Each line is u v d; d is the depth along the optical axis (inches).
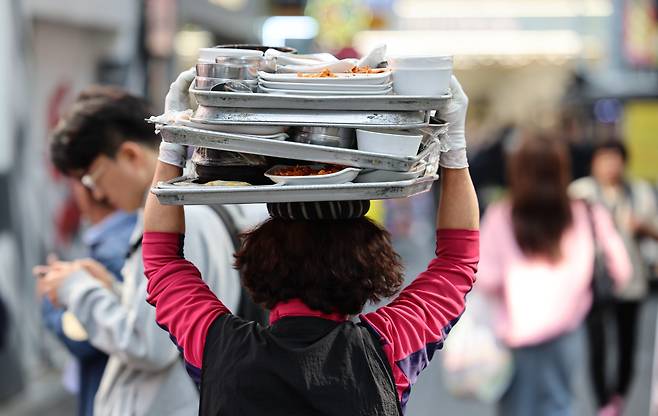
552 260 254.5
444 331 110.7
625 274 279.3
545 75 1387.8
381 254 105.5
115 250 163.6
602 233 275.4
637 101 617.9
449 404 365.4
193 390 144.1
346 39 846.5
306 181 94.5
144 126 155.6
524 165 257.6
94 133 152.4
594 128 625.0
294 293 104.3
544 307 254.5
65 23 407.8
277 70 102.2
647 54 727.7
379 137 95.3
